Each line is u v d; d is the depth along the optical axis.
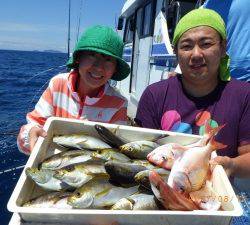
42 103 0.95
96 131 0.84
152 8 2.42
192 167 0.65
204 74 0.81
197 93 0.85
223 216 0.54
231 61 1.21
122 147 0.79
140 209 0.59
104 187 0.63
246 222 0.78
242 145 0.83
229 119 0.83
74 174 0.67
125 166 0.68
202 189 0.65
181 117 0.87
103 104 0.96
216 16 0.82
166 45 2.01
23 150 0.84
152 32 2.42
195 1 2.14
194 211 0.54
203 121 0.84
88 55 0.91
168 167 0.72
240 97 0.83
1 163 2.21
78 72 0.97
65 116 0.95
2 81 7.23
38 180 0.62
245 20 1.19
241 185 0.86
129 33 3.39
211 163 0.69
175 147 0.73
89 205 0.61
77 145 0.81
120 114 0.98
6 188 1.83
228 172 0.72
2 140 2.66
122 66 0.97
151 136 0.84
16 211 0.52
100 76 0.92
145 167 0.70
